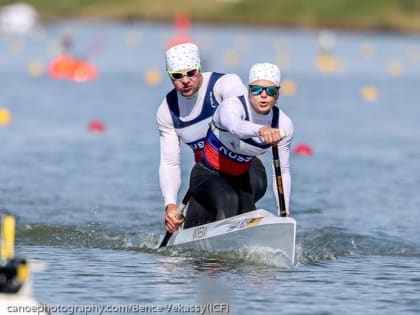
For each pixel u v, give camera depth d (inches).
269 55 7293.3
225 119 1333.7
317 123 3383.4
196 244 1450.5
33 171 2258.9
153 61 6614.2
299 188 2134.6
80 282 1205.7
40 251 1435.8
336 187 2150.6
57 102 3909.9
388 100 4387.3
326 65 6604.3
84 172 2268.7
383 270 1338.6
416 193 2096.5
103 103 3939.5
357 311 1088.2
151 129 3137.3
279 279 1246.3
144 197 1978.3
